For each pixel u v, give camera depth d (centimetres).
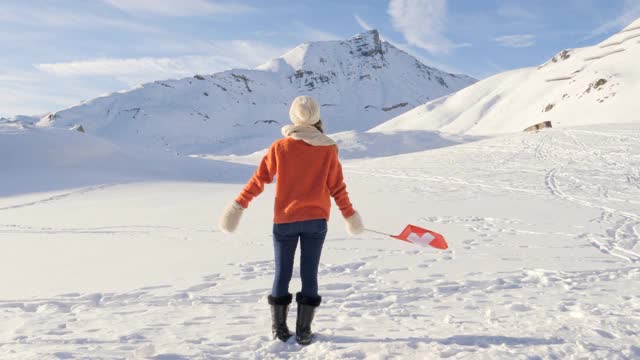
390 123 17338
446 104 17225
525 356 259
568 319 352
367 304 437
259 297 478
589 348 269
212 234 942
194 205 1469
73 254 775
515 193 1566
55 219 1261
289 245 316
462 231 895
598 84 11456
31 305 477
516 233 868
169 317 407
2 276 618
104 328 376
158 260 700
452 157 3109
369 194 1608
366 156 5762
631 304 402
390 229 933
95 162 3288
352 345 296
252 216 1162
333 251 719
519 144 3447
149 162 3425
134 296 496
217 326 370
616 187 1673
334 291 491
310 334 310
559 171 2178
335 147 321
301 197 311
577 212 1130
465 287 502
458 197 1483
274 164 320
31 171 2889
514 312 391
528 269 584
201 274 595
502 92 15988
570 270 574
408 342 293
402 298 457
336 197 326
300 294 312
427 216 1097
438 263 628
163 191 2036
